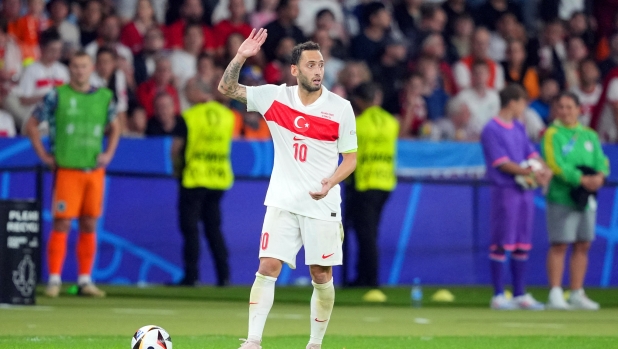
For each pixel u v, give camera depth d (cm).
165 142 5184
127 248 5138
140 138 5144
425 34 6675
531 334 3241
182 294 4694
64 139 4416
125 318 3525
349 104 2433
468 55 6744
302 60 2402
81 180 4441
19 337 2814
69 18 5981
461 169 5638
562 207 4419
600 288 5759
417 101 6109
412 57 6669
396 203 5516
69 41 5788
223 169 5097
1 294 3969
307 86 2400
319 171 2411
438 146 5581
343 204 5425
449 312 4156
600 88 6806
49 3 6053
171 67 5744
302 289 5200
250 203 5331
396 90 6191
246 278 5350
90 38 5831
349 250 5469
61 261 4466
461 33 6762
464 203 5650
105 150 4991
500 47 6950
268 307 2398
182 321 3472
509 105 4428
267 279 2398
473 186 5656
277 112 2425
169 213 5209
